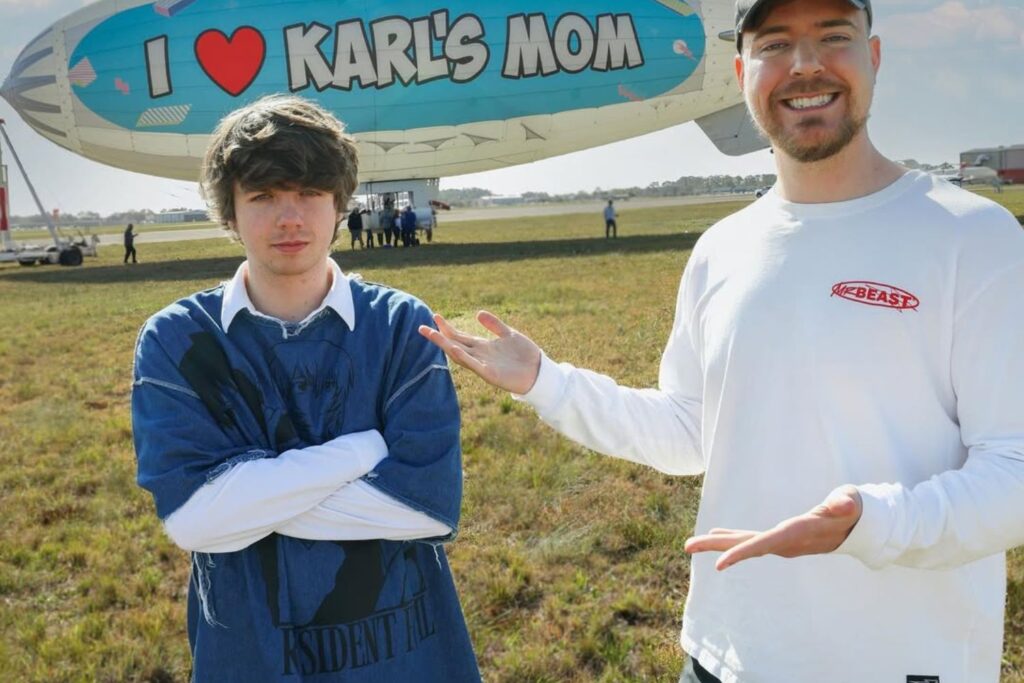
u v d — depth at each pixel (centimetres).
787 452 182
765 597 185
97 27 2648
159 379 186
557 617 374
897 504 153
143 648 362
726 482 192
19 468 608
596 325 1084
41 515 515
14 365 1028
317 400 192
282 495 180
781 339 182
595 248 2598
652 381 769
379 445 190
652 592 394
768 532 150
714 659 194
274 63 2686
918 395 173
